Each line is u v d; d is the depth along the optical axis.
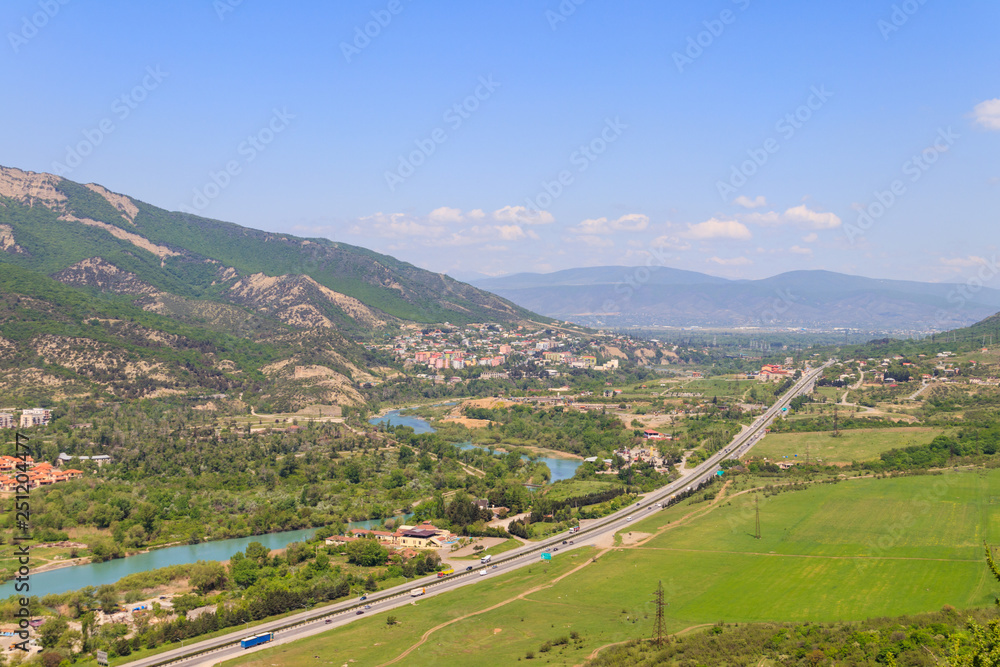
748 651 159.00
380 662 172.88
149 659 176.00
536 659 170.38
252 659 175.62
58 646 179.25
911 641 150.50
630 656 165.25
